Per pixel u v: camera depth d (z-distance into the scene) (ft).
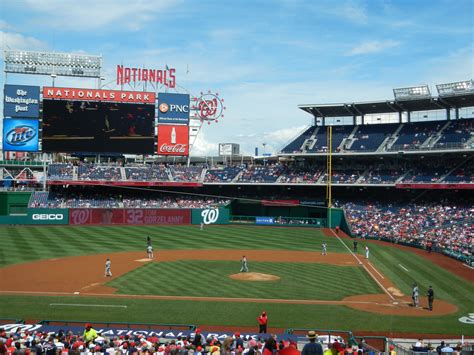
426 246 203.82
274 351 52.85
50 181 285.43
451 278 146.41
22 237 220.02
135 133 295.28
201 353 58.54
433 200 273.33
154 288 127.13
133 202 294.25
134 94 294.25
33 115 286.46
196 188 318.65
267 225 291.99
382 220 256.73
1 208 280.72
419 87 269.44
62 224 271.28
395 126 300.20
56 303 111.34
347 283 136.15
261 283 134.51
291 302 114.73
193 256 179.83
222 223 294.46
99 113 290.35
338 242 225.76
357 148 287.89
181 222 288.51
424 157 281.74
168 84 305.73
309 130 321.11
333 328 95.50
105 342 66.18
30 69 302.25
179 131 305.53
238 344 65.16
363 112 306.76
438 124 286.46
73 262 163.94
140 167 313.32
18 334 69.10
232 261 169.89
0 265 157.17
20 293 120.98
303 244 217.36
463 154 266.77
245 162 403.95
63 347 61.77
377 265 165.78
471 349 74.95
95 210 276.82
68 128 286.87
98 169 303.68
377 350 79.97
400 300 118.11
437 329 95.86
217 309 107.65
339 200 296.51
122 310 105.91
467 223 230.07
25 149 285.64
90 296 118.32
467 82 253.85
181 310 106.32
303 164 314.14
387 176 278.26
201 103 317.63
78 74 308.19
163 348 60.75
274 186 317.01
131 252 186.39
